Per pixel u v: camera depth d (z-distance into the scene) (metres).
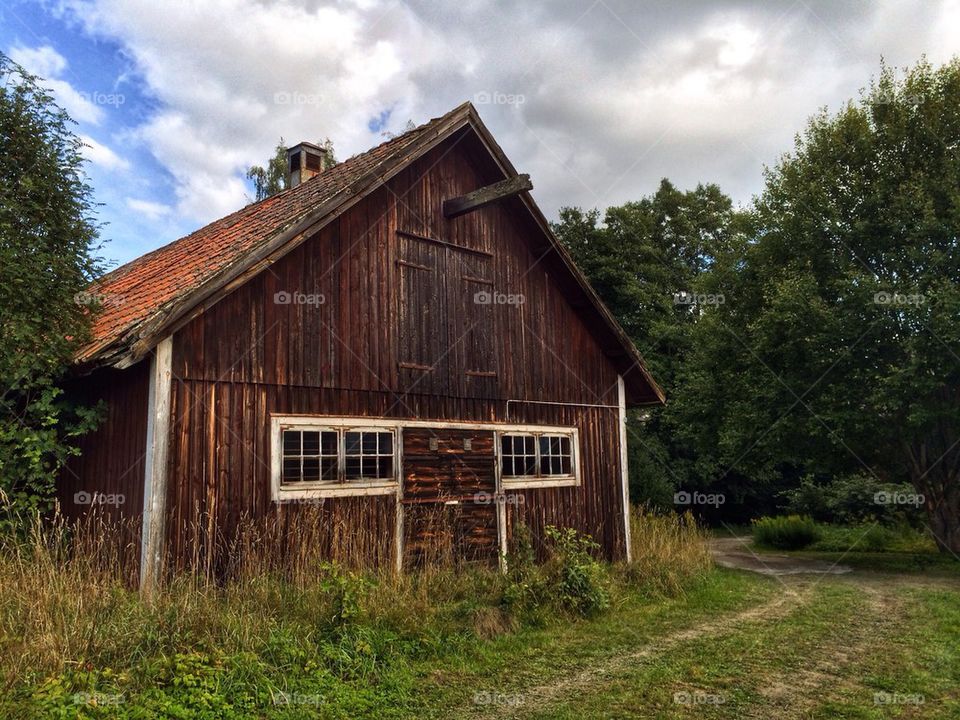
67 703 4.61
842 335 15.59
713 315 20.17
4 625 5.40
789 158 18.92
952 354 14.02
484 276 10.87
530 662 6.73
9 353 7.19
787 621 8.80
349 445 8.83
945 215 15.34
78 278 8.26
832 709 5.48
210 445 7.50
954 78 16.12
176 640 5.53
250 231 9.57
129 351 6.83
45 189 8.00
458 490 9.88
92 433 8.15
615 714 5.37
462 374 10.26
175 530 7.11
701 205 33.38
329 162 21.39
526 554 9.52
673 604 9.69
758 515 32.69
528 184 9.54
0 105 7.88
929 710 5.45
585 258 29.52
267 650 5.75
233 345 7.82
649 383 13.23
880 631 8.25
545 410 11.44
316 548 7.96
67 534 7.96
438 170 10.47
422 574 8.35
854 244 16.61
